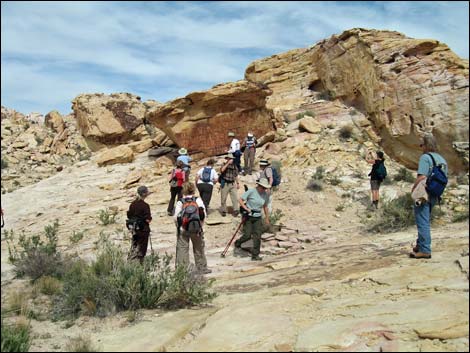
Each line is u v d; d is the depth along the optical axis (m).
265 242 10.67
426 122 16.05
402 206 11.19
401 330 4.40
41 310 6.41
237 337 4.59
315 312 5.15
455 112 15.30
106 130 26.88
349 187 14.75
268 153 18.69
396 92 17.45
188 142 20.36
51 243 9.93
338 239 10.43
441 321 4.39
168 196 15.59
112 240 11.30
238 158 16.53
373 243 9.12
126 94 29.72
